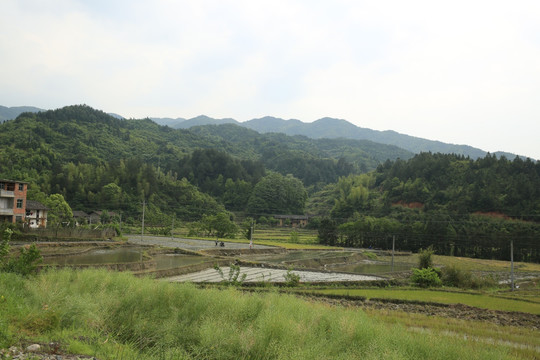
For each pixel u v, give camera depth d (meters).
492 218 121.31
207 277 42.66
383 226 117.00
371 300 34.50
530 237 96.38
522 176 133.62
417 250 109.44
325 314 16.17
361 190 165.75
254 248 82.25
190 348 11.33
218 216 118.38
